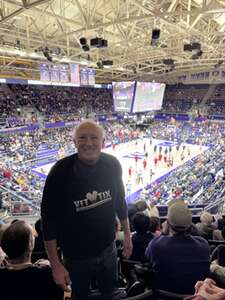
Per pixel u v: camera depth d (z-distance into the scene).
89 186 2.26
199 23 22.05
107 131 40.78
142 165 28.38
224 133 39.22
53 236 2.24
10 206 10.44
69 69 24.64
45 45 21.92
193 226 4.80
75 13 19.03
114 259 2.49
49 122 35.41
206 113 45.97
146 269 2.73
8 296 2.28
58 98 42.94
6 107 35.34
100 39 16.95
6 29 19.47
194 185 18.78
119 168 2.51
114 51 30.34
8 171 19.61
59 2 17.02
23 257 2.38
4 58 27.62
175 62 35.31
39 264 2.48
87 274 2.36
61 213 2.26
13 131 31.03
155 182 23.12
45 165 27.62
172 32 23.16
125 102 32.59
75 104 43.78
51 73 23.25
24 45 24.95
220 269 3.21
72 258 2.33
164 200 16.06
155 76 48.94
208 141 37.94
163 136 42.56
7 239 2.33
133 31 21.94
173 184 20.02
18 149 28.56
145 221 4.02
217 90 49.81
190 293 2.55
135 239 4.05
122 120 46.69
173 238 2.66
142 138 42.69
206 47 26.42
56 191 2.22
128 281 3.27
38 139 32.66
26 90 40.44
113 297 2.44
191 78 49.06
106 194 2.34
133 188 21.92
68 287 2.50
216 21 19.75
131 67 38.44
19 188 16.00
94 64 28.89
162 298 2.30
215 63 36.53
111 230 2.43
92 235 2.30
